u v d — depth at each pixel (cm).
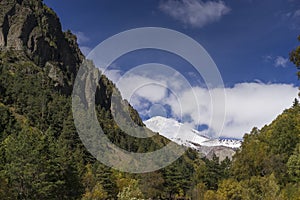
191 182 8975
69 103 13375
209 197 6450
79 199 5197
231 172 7944
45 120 12012
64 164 4897
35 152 4212
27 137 4459
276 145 6994
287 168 5925
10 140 4441
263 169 6681
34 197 4128
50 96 14600
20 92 13825
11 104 12912
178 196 8412
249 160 7131
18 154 4194
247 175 6994
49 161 4350
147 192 7712
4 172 3962
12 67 16950
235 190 6016
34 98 13525
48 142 4703
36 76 16900
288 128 7131
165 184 8331
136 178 8306
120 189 7069
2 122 9194
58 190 4653
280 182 5747
